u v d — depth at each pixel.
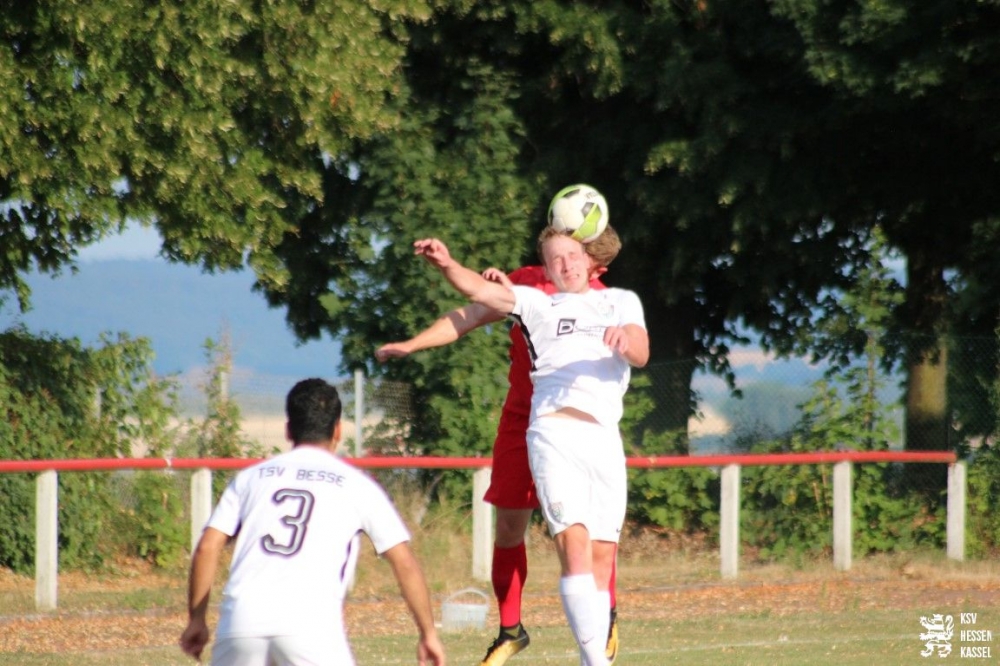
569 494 25.16
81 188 49.59
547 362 25.61
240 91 55.88
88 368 52.56
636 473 58.47
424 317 57.88
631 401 60.34
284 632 17.70
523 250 60.97
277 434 54.66
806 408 58.72
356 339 59.53
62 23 47.00
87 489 50.56
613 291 26.03
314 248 74.31
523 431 28.20
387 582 48.31
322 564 18.11
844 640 36.97
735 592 48.41
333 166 71.69
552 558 54.03
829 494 56.84
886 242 67.12
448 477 54.91
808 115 62.72
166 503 51.94
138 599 44.84
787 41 61.94
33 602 43.94
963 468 56.28
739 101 63.56
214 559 18.64
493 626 40.44
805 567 54.03
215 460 45.09
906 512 57.34
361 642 36.78
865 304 59.16
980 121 58.88
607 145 67.06
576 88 69.62
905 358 58.59
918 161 66.38
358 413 54.19
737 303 72.31
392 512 18.72
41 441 50.69
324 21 57.56
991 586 49.97
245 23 54.34
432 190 60.56
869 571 53.28
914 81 56.22
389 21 63.97
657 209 64.25
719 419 60.28
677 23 64.75
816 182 64.19
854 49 58.12
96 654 35.28
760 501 58.06
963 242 69.62
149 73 50.47
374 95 60.78
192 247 55.16
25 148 47.72
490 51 69.06
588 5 67.31
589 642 24.97
